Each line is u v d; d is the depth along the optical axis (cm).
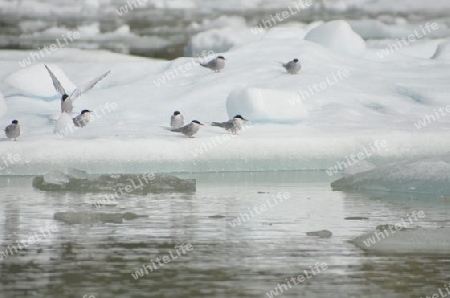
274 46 4678
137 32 7738
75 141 3216
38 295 1502
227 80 4169
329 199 2652
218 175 3259
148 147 3244
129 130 3506
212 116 3781
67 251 1852
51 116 3759
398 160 3378
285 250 1858
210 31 6481
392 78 4375
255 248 1883
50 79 3962
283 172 3366
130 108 3906
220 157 3309
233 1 8944
